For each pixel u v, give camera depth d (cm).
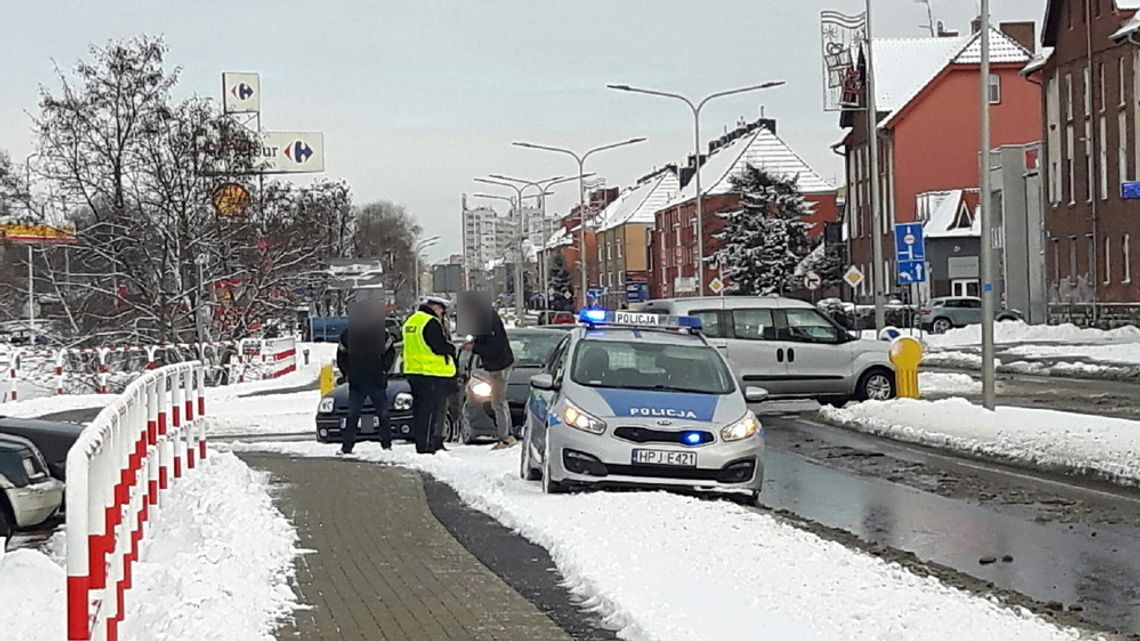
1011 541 1120
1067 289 5231
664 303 2436
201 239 3744
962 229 6488
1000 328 5047
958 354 4153
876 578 887
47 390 3547
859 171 7362
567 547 955
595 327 1429
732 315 2394
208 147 3750
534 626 754
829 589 845
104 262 3794
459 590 850
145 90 3681
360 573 903
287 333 5669
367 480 1377
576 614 787
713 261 7538
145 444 911
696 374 1356
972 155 6869
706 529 1049
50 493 1145
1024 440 1731
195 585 763
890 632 735
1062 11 5203
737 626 730
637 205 11838
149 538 915
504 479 1391
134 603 730
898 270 2814
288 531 1048
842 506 1336
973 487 1447
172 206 3712
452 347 1680
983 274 2045
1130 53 4716
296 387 3666
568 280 12000
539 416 1350
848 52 6000
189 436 1271
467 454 1681
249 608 755
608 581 840
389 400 1897
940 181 6869
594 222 12756
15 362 3275
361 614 780
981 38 2095
